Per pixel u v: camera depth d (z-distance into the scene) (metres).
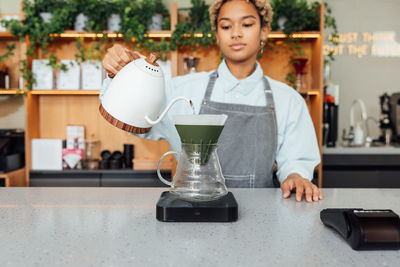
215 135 0.75
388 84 3.28
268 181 1.42
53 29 2.56
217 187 0.78
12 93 2.70
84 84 2.71
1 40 2.92
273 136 1.42
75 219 0.77
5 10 3.01
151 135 1.38
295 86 2.75
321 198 0.99
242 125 1.40
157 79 0.84
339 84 3.29
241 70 1.43
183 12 3.00
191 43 2.66
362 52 3.28
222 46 1.33
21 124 3.01
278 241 0.64
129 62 0.87
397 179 2.72
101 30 2.62
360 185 2.73
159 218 0.75
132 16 2.66
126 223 0.74
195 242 0.63
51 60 2.67
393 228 0.60
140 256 0.56
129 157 2.78
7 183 2.47
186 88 1.51
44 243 0.62
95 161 2.83
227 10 1.27
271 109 1.43
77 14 2.65
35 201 0.94
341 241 0.64
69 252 0.58
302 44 2.93
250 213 0.83
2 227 0.71
